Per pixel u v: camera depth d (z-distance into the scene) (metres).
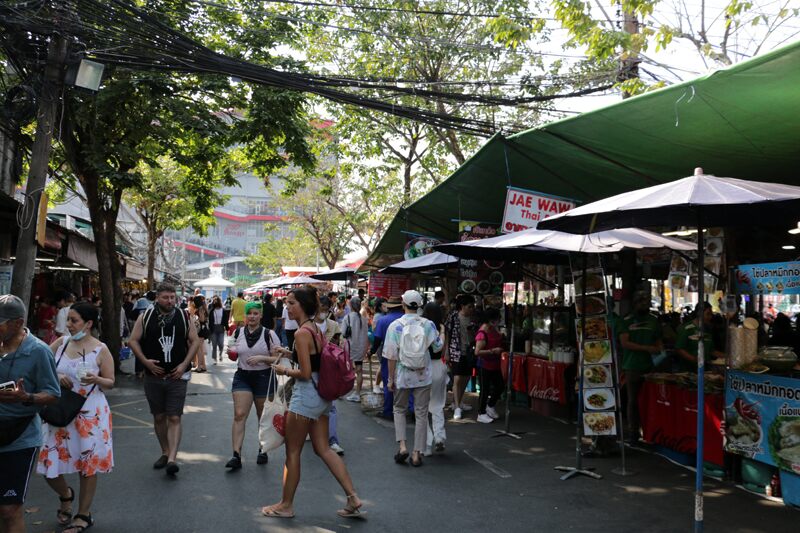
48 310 14.16
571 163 9.15
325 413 5.50
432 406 7.79
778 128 6.54
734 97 5.88
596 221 5.79
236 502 5.83
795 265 5.92
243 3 14.57
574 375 10.02
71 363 5.09
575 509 5.75
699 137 7.09
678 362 9.02
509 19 11.20
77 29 9.06
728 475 6.64
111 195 15.70
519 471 7.06
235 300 19.23
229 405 11.27
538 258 10.09
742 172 8.27
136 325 6.80
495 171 10.26
